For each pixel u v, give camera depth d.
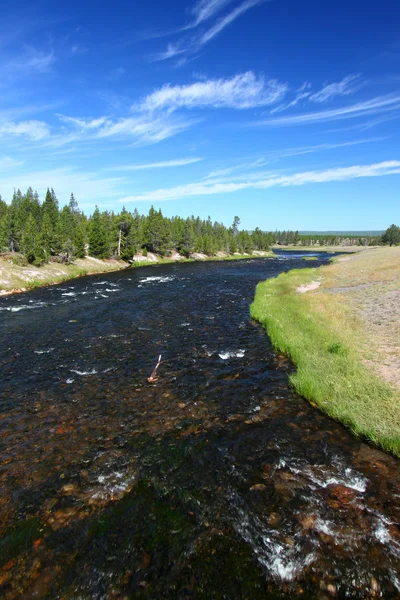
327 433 10.92
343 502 7.99
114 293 39.62
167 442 10.65
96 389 14.48
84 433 11.19
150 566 6.61
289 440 10.61
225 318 26.77
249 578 6.31
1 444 10.59
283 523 7.47
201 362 17.42
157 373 16.09
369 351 16.75
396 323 20.45
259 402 13.15
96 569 6.58
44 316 28.16
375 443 10.04
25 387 14.74
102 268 67.88
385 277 38.62
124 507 8.09
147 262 86.00
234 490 8.54
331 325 21.30
